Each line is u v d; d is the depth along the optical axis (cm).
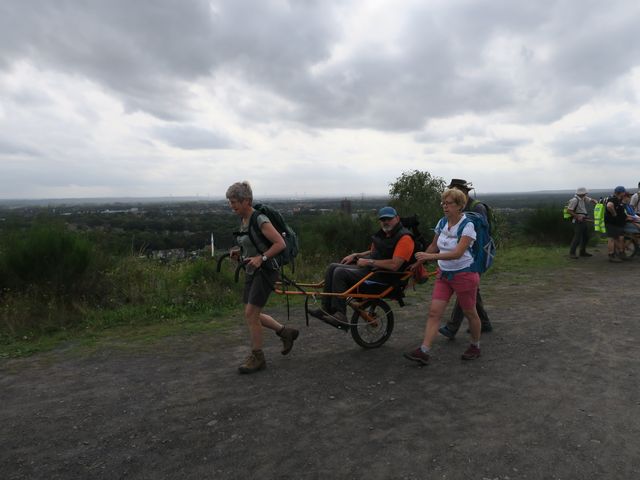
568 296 801
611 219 1174
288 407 390
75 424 369
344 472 298
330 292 522
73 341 596
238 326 657
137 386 444
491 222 521
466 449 320
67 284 732
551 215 1612
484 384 428
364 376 455
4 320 637
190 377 464
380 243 527
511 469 296
